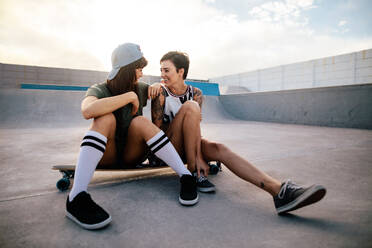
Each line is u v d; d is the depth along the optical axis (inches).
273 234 36.1
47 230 37.3
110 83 51.5
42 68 679.1
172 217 42.1
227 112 434.0
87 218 37.6
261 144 131.0
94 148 41.5
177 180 64.6
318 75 710.5
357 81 626.8
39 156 99.7
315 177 67.1
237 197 52.0
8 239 34.5
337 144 130.0
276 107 336.5
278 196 42.7
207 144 56.5
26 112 279.4
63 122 269.3
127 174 70.9
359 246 32.1
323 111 276.1
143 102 58.6
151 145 49.8
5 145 127.7
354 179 64.8
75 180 40.5
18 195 53.0
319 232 36.3
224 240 34.5
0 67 636.7
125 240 34.5
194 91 66.5
